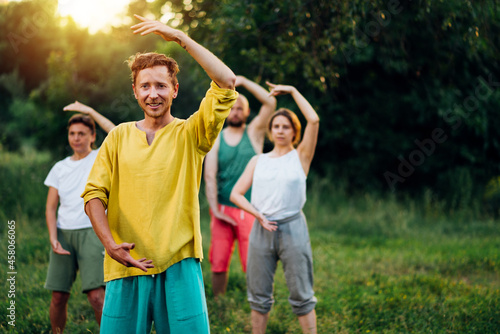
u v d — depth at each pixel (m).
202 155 2.26
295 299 3.40
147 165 2.12
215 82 2.14
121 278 2.12
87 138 3.53
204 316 2.17
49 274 3.39
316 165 11.12
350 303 4.33
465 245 7.03
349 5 4.61
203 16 7.70
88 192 2.12
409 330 3.79
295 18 5.15
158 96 2.14
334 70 5.46
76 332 3.57
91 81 11.13
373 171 10.74
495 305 4.17
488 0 4.63
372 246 7.22
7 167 8.81
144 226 2.10
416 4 5.15
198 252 2.18
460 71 8.76
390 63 6.97
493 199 9.48
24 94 15.17
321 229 8.57
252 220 4.44
